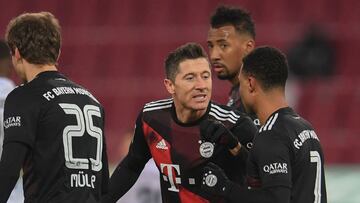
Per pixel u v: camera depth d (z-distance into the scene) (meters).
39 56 16.45
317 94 64.31
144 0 76.75
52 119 16.22
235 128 17.78
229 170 17.84
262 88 16.86
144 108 18.44
